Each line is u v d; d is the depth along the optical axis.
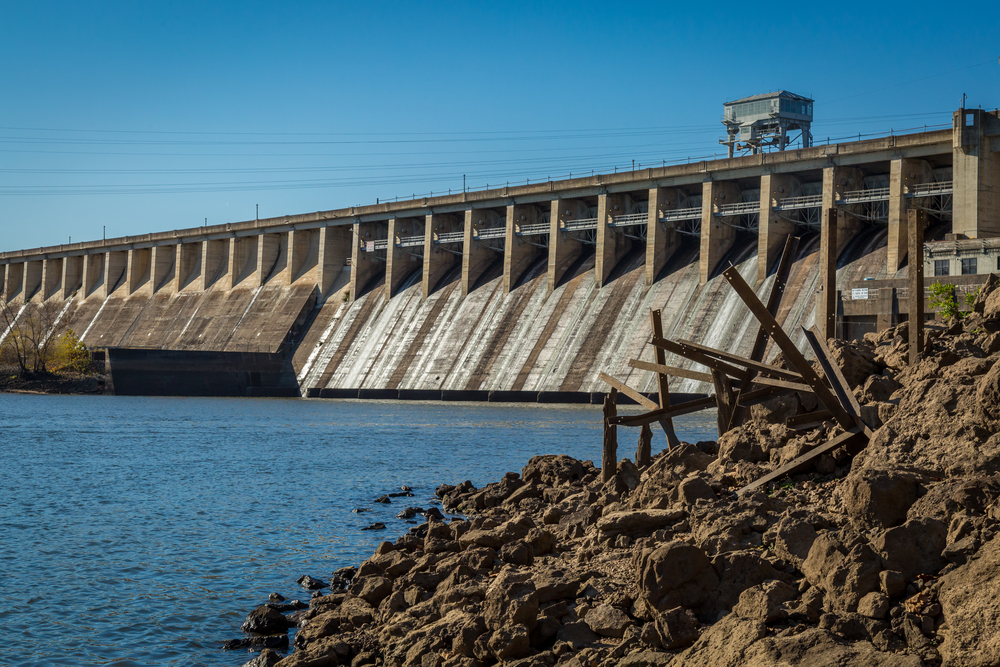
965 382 16.91
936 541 12.70
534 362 105.25
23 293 191.38
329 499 38.41
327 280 138.38
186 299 155.62
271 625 19.72
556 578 15.48
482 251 122.50
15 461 51.78
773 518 15.57
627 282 103.38
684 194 103.19
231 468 49.44
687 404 23.05
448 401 109.56
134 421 81.38
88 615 21.02
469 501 31.77
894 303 64.38
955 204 76.94
